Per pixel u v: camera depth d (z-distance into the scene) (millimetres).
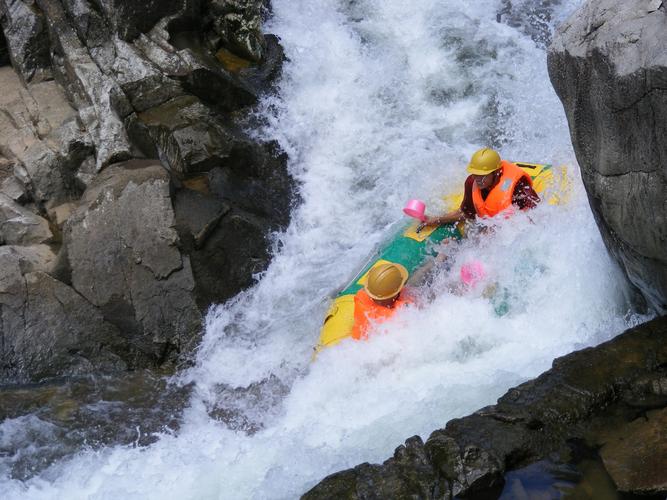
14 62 8914
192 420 6504
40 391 6855
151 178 7562
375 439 5387
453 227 7340
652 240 4969
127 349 7250
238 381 7012
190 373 7168
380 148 9141
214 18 9344
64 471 5848
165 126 8219
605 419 4875
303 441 5578
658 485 4273
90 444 6199
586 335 6090
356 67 9719
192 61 8562
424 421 5453
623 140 4832
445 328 6445
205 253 7688
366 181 8906
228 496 5152
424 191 8586
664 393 4953
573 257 6484
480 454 4594
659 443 4547
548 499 4402
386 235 7840
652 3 4645
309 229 8555
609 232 5492
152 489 5355
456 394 5676
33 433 6309
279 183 8742
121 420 6508
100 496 5328
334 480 4625
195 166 8203
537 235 6770
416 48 10000
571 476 4523
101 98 8133
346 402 6027
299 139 9078
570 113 5227
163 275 7391
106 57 8516
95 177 7738
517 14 10508
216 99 8797
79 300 7215
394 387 6051
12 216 7660
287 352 7270
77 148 7922
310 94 9461
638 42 4566
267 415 6473
